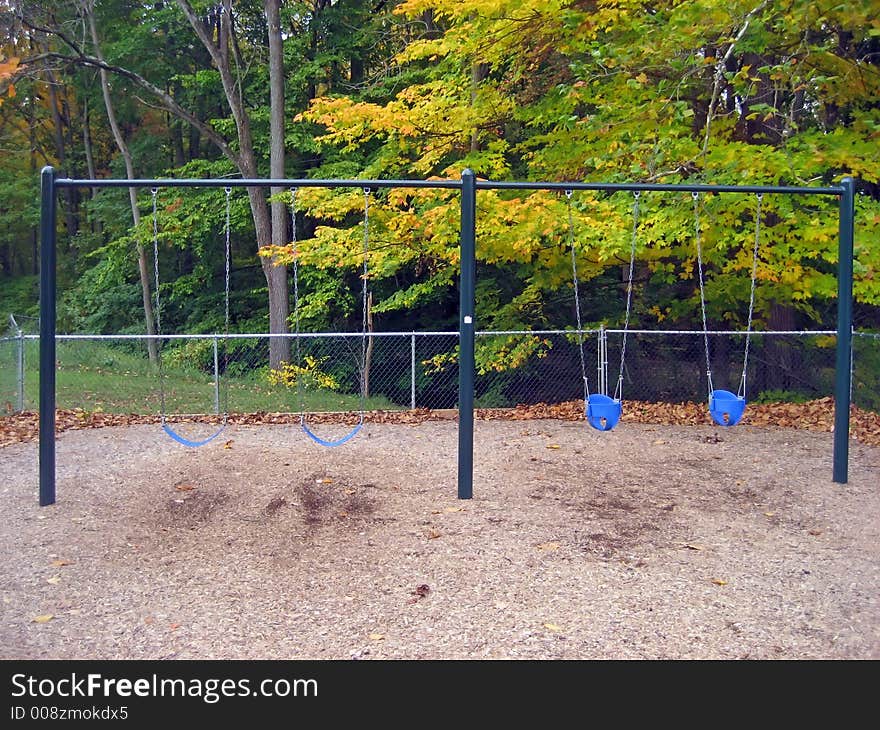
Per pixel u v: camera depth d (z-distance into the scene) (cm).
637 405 1088
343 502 606
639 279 1198
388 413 1020
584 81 940
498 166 1078
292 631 400
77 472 699
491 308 1428
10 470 716
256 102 1936
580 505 606
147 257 2178
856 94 955
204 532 545
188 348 1733
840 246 680
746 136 1055
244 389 1316
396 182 622
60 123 2589
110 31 2189
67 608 426
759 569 483
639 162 842
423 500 613
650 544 524
